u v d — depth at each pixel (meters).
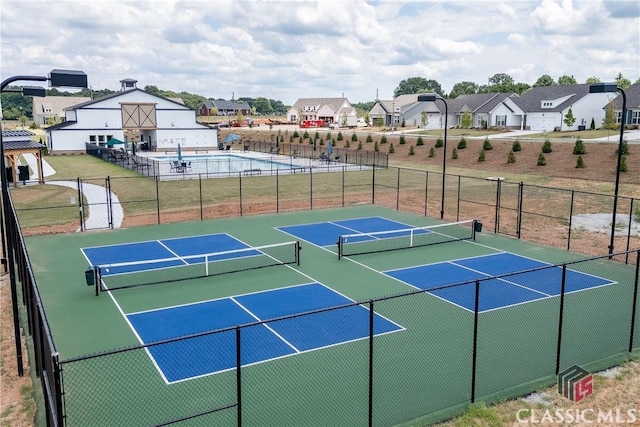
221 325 14.09
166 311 15.14
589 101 74.19
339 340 12.95
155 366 11.54
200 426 9.20
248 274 18.59
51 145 67.00
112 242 22.89
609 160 44.69
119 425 9.21
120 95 70.06
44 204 31.17
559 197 33.88
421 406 9.88
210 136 76.94
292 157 63.03
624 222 26.39
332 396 10.25
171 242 23.00
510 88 136.88
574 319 14.34
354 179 44.16
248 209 30.73
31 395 10.65
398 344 12.71
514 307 15.30
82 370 11.35
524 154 53.00
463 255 21.12
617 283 17.44
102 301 15.91
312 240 23.50
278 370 11.35
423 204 32.75
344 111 138.62
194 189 37.72
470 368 11.45
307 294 16.56
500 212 29.97
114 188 37.75
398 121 116.62
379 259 20.55
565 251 21.59
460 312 14.90
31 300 11.02
